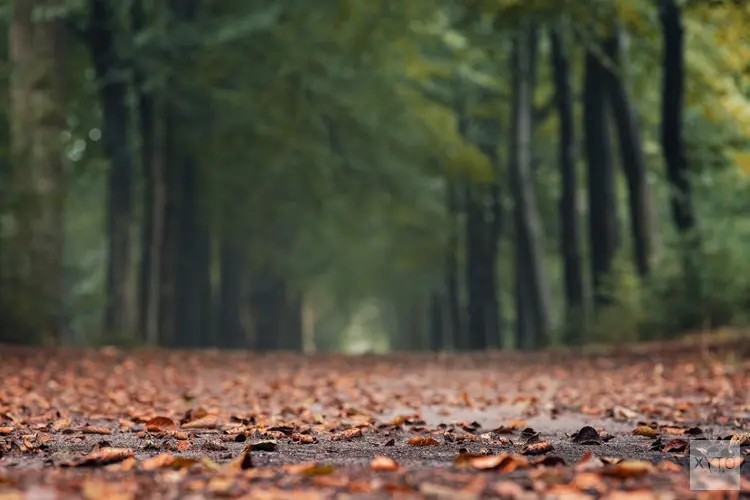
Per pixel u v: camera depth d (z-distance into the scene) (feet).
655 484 14.17
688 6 69.77
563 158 94.63
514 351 77.30
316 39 87.61
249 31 84.94
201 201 107.34
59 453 17.99
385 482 14.14
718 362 45.19
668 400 31.99
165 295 92.48
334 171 97.86
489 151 113.50
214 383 41.78
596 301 84.99
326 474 15.15
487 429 24.94
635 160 81.56
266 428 23.12
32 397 31.89
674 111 74.02
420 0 89.56
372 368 53.42
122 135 89.66
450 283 132.26
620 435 23.12
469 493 12.98
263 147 92.38
